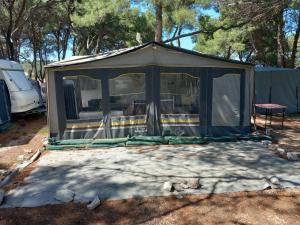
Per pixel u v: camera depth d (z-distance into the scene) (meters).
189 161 6.53
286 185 5.17
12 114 11.41
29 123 11.65
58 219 4.21
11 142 8.63
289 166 6.15
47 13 19.67
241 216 4.19
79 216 4.28
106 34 23.52
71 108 8.08
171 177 5.60
